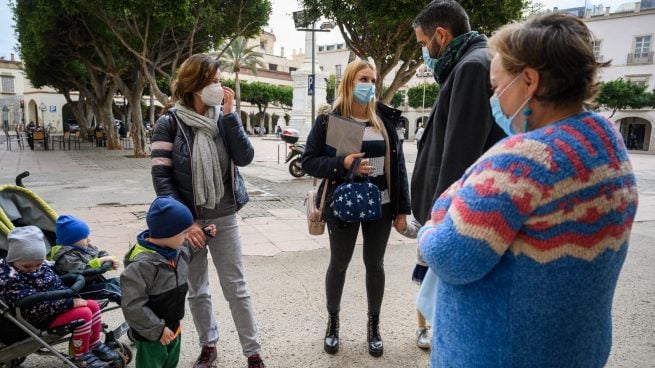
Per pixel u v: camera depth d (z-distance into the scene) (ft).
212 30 50.06
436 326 4.52
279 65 240.94
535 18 4.02
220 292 13.10
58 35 55.57
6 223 8.98
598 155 3.51
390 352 9.96
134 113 59.36
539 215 3.52
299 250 17.54
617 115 136.05
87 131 96.63
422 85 160.76
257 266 15.55
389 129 9.50
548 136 3.59
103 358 8.63
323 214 9.40
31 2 49.44
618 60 136.46
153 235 7.38
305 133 60.75
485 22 36.04
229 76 170.30
